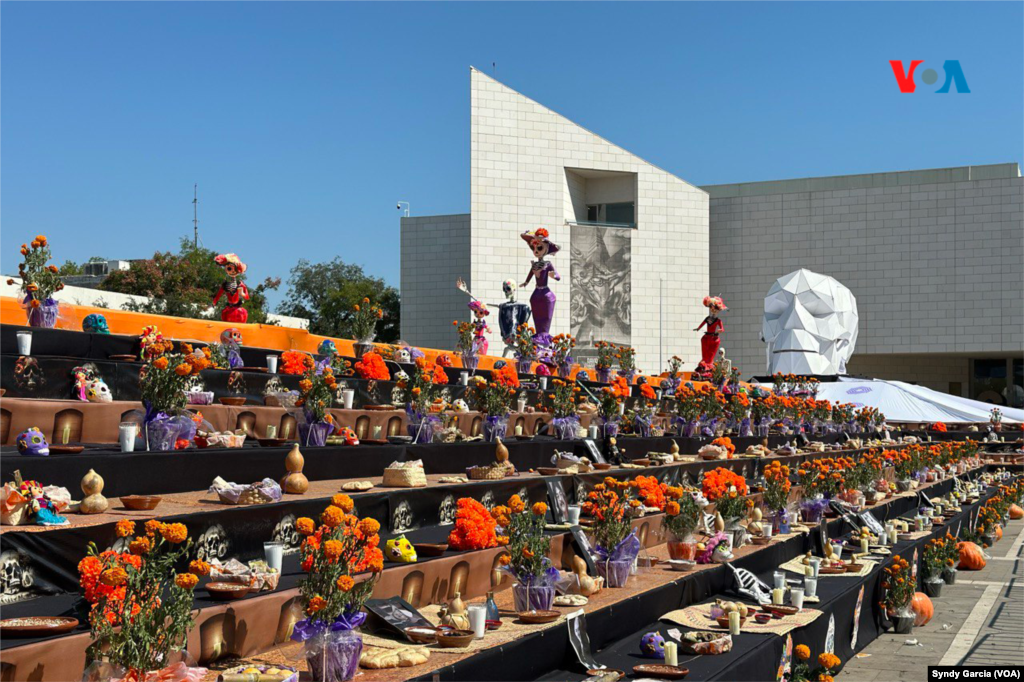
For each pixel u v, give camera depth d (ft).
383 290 218.18
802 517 43.57
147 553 13.71
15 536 14.92
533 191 160.45
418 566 20.36
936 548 48.60
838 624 31.89
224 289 39.60
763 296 185.57
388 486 24.79
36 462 17.84
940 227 176.45
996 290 172.96
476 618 19.21
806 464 46.34
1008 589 49.49
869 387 117.60
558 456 33.91
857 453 68.44
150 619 13.23
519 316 61.82
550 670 20.30
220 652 15.48
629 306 164.25
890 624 39.01
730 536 33.58
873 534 46.83
